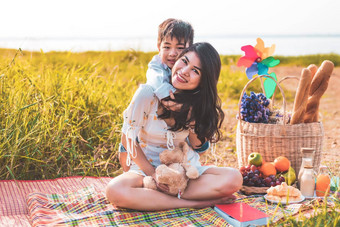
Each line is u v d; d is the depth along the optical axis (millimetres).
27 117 3855
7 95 3928
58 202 3062
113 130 4242
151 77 3104
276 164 3447
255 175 3322
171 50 3225
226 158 4625
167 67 3219
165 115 3000
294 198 3102
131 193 2863
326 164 4160
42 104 4121
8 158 3605
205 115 2996
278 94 8602
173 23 3260
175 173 2885
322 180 3250
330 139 5484
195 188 3014
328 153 4723
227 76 9219
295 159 3527
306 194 3232
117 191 2865
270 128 3537
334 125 6469
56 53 8656
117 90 5301
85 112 4293
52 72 4801
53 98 4188
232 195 3061
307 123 3572
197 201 3012
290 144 3510
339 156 4594
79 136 4027
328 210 2748
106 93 4879
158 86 3006
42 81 4566
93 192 3248
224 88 8594
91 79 4922
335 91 10562
